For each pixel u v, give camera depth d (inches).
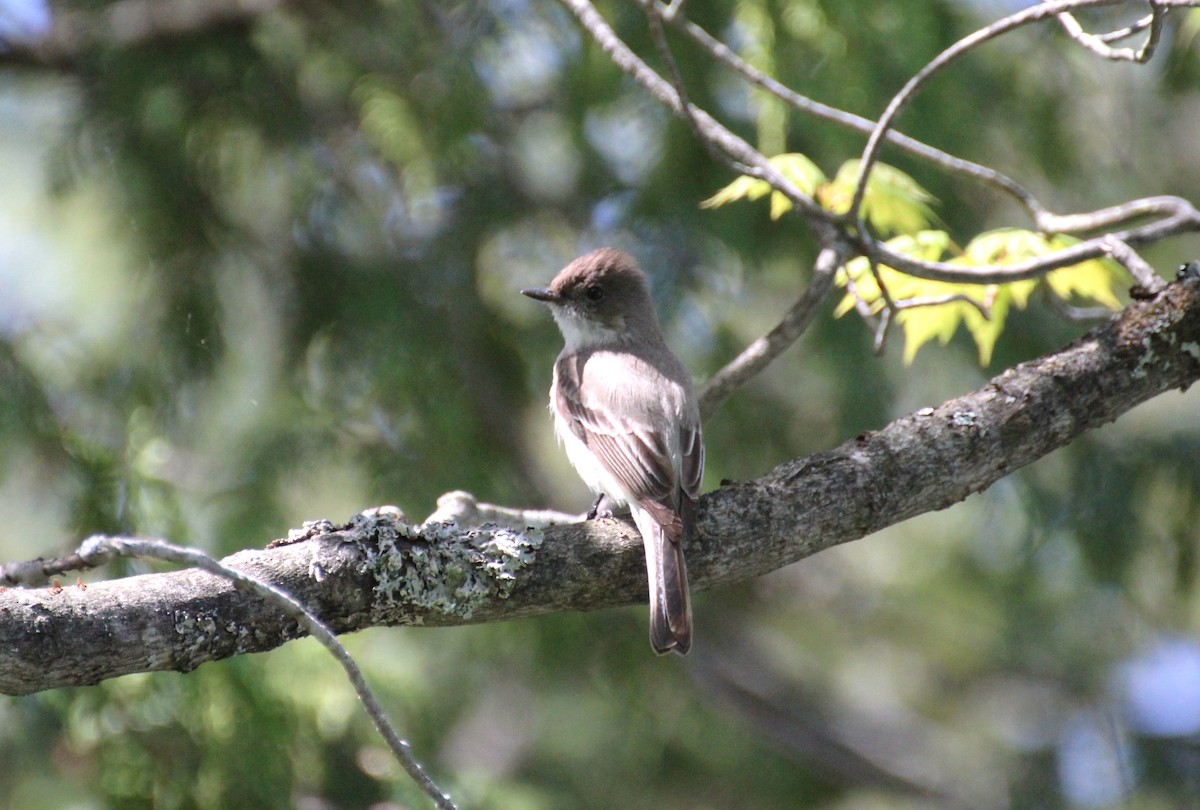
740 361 339.9
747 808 592.4
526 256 524.4
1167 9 286.0
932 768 656.4
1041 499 536.7
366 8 510.6
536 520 327.9
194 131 489.7
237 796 365.7
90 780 375.6
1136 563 532.7
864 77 442.0
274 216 506.3
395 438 478.6
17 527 445.7
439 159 492.1
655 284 501.4
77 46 522.9
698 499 268.7
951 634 682.2
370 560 240.1
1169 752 624.4
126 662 221.5
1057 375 278.8
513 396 513.3
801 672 672.4
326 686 391.5
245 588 216.1
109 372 442.0
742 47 436.8
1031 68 510.9
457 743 591.8
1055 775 633.0
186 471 471.8
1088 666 650.2
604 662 503.2
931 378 549.0
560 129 522.3
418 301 493.0
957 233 491.8
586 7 341.1
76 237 542.3
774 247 501.0
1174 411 573.0
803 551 268.4
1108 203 566.9
